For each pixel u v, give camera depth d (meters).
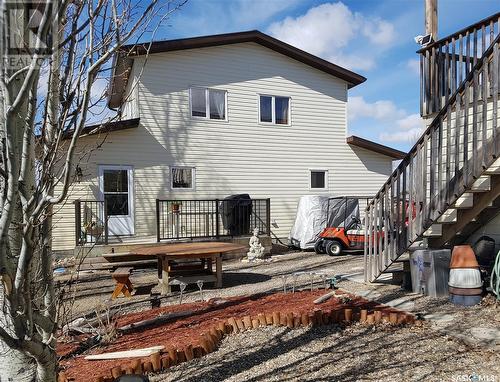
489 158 4.70
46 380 1.75
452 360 3.38
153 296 6.79
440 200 5.22
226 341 4.11
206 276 7.39
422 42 7.05
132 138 10.96
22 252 1.44
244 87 12.75
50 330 1.77
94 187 10.38
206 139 12.12
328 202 12.16
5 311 1.54
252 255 10.77
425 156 5.48
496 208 5.84
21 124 1.61
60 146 1.87
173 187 11.62
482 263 5.82
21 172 1.54
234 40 12.23
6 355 1.96
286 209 13.38
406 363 3.35
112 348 3.97
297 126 13.60
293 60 13.53
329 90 14.13
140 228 11.02
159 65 11.36
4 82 1.34
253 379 3.16
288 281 7.42
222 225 12.05
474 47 5.95
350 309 4.73
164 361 3.44
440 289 5.34
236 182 12.59
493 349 3.54
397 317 4.42
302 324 4.45
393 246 6.02
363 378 3.10
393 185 6.05
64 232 10.01
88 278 8.49
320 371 3.26
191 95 11.89
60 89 1.78
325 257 10.82
